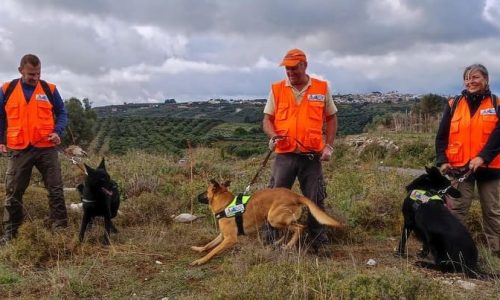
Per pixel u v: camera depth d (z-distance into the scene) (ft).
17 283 15.51
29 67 19.79
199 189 28.96
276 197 17.76
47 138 20.44
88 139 130.93
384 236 21.89
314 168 18.76
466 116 18.25
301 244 18.54
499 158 18.12
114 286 15.39
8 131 20.08
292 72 17.90
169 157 44.75
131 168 35.47
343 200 25.70
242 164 47.42
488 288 14.92
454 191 17.83
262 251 17.02
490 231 18.75
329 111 18.89
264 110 19.44
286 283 13.64
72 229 20.48
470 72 17.99
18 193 20.42
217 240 18.92
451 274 16.34
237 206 17.87
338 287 13.14
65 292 14.71
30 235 18.35
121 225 22.72
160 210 23.86
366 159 53.01
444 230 16.42
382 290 12.73
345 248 19.70
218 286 13.94
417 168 48.75
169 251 18.93
